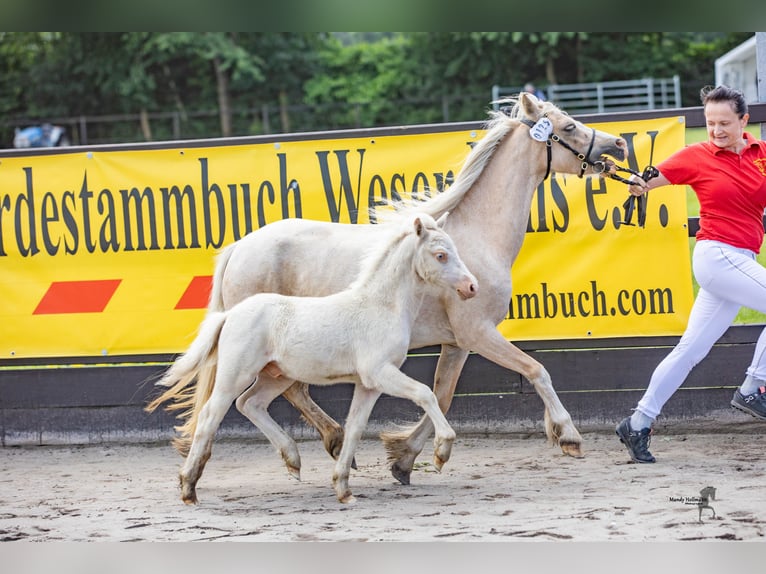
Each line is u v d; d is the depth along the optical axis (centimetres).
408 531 666
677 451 920
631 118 989
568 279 999
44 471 955
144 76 4475
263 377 826
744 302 821
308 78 4862
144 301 1045
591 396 1010
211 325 775
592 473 840
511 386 1027
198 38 4419
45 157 1050
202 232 1037
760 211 829
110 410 1067
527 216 869
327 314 757
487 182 862
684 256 986
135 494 838
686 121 985
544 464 894
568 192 994
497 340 830
